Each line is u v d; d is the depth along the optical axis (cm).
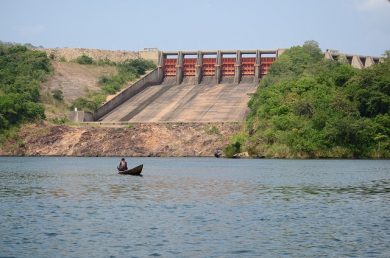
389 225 8756
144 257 7050
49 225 8750
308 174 17200
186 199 11562
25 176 16812
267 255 7138
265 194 12300
